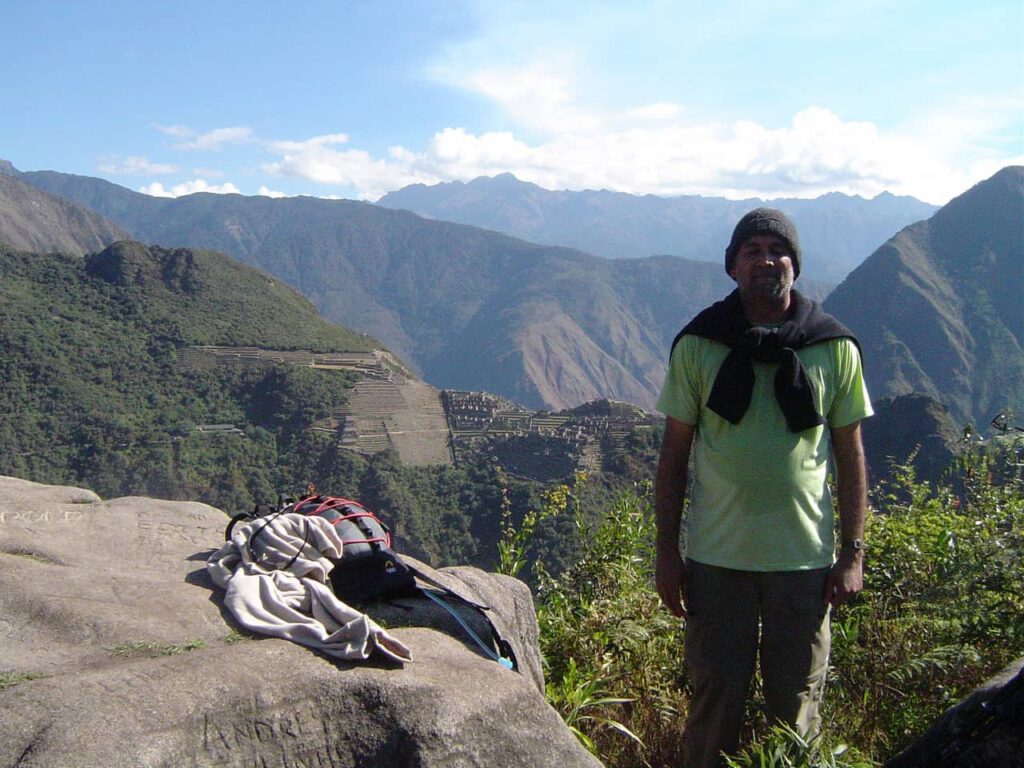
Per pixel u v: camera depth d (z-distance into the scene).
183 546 3.12
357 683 2.19
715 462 2.76
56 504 3.49
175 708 1.98
